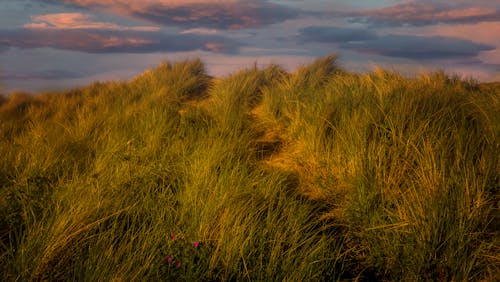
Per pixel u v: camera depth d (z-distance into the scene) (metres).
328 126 5.33
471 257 2.72
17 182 4.02
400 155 4.11
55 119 7.39
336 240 3.22
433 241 2.79
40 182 3.94
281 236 3.02
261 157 5.39
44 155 4.79
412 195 3.20
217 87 10.27
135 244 2.96
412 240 2.86
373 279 2.82
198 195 3.62
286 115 6.90
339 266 2.91
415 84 6.32
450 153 3.96
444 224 2.90
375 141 4.38
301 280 2.54
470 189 3.24
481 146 4.19
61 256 2.71
